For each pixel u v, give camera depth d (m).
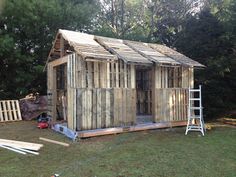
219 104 14.55
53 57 12.58
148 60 10.52
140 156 7.04
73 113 9.34
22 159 6.88
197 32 15.26
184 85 12.04
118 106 10.12
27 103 15.05
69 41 9.89
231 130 11.10
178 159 6.77
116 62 9.93
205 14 15.36
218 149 7.78
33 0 16.34
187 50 15.58
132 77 10.55
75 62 9.35
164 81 11.38
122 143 8.52
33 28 16.91
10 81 16.98
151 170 5.95
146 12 26.20
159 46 13.12
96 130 9.45
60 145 8.36
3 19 16.47
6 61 16.52
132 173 5.77
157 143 8.54
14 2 16.16
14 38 16.81
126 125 10.29
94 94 9.59
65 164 6.42
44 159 6.87
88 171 5.90
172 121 11.46
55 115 11.77
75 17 18.03
